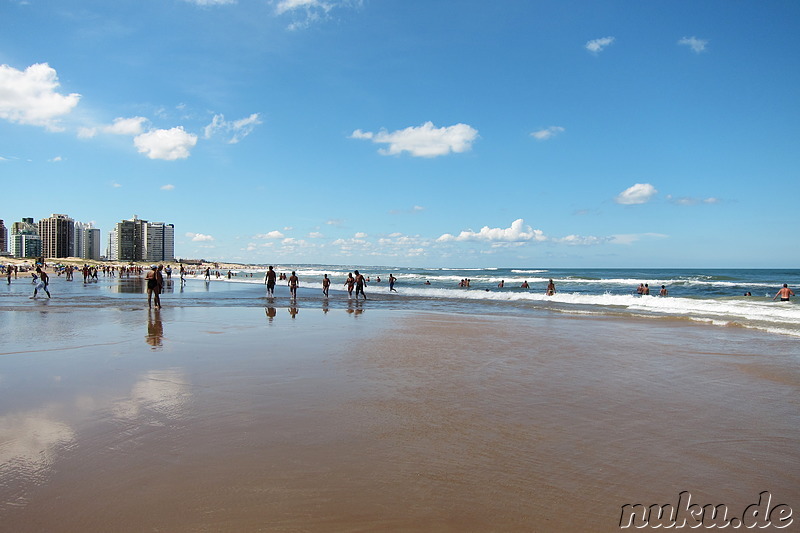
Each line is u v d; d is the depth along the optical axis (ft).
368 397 20.40
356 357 29.43
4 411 17.63
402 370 25.99
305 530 10.06
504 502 11.50
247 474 12.63
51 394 19.97
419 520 10.59
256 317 53.36
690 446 15.37
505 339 38.32
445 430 16.44
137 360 27.48
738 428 17.19
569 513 11.05
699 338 39.70
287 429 16.20
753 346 35.68
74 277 231.91
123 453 13.84
